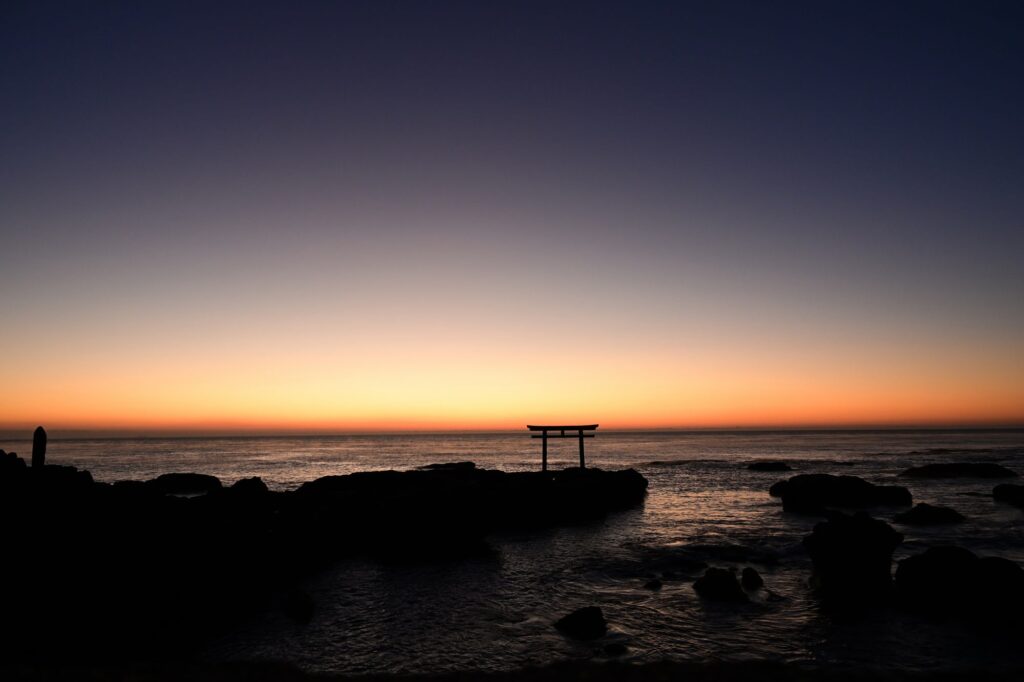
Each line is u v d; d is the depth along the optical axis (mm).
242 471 61844
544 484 30953
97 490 18375
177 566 15602
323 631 13891
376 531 22375
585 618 13727
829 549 16641
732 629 13625
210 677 11102
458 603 16047
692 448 126125
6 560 13703
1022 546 21750
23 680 10578
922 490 40562
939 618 14148
